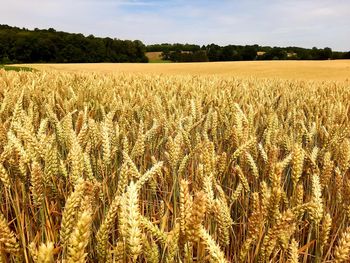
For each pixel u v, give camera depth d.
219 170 2.80
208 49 119.19
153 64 70.19
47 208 2.36
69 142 3.12
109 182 3.04
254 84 14.97
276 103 7.18
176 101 6.34
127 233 1.43
